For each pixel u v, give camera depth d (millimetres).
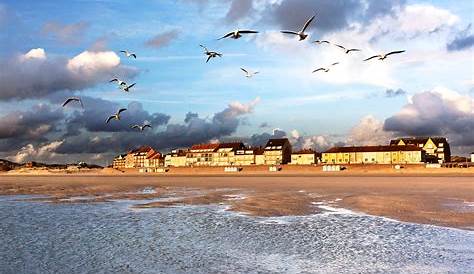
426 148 179125
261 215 37938
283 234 28844
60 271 20234
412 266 20453
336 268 20438
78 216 38688
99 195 63312
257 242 26391
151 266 21016
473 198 48719
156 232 30109
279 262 21625
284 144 199250
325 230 30047
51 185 96750
